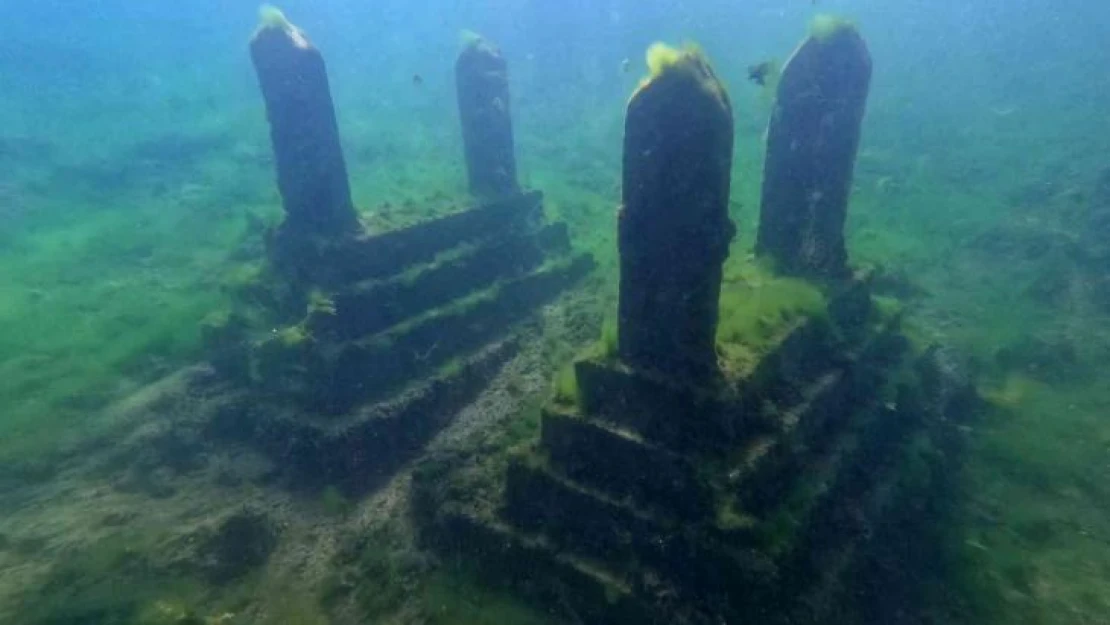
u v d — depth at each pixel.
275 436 6.86
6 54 29.69
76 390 7.69
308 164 6.99
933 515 5.88
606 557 4.78
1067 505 6.06
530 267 9.44
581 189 14.16
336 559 5.58
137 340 8.55
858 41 6.02
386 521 5.96
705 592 4.38
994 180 13.12
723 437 4.49
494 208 9.01
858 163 14.48
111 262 11.24
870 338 6.36
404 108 22.44
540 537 5.02
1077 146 13.50
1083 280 9.65
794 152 6.26
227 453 6.94
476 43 9.10
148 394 7.65
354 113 21.77
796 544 4.46
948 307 9.51
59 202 13.98
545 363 8.02
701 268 4.36
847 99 6.05
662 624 4.38
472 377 7.73
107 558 5.43
